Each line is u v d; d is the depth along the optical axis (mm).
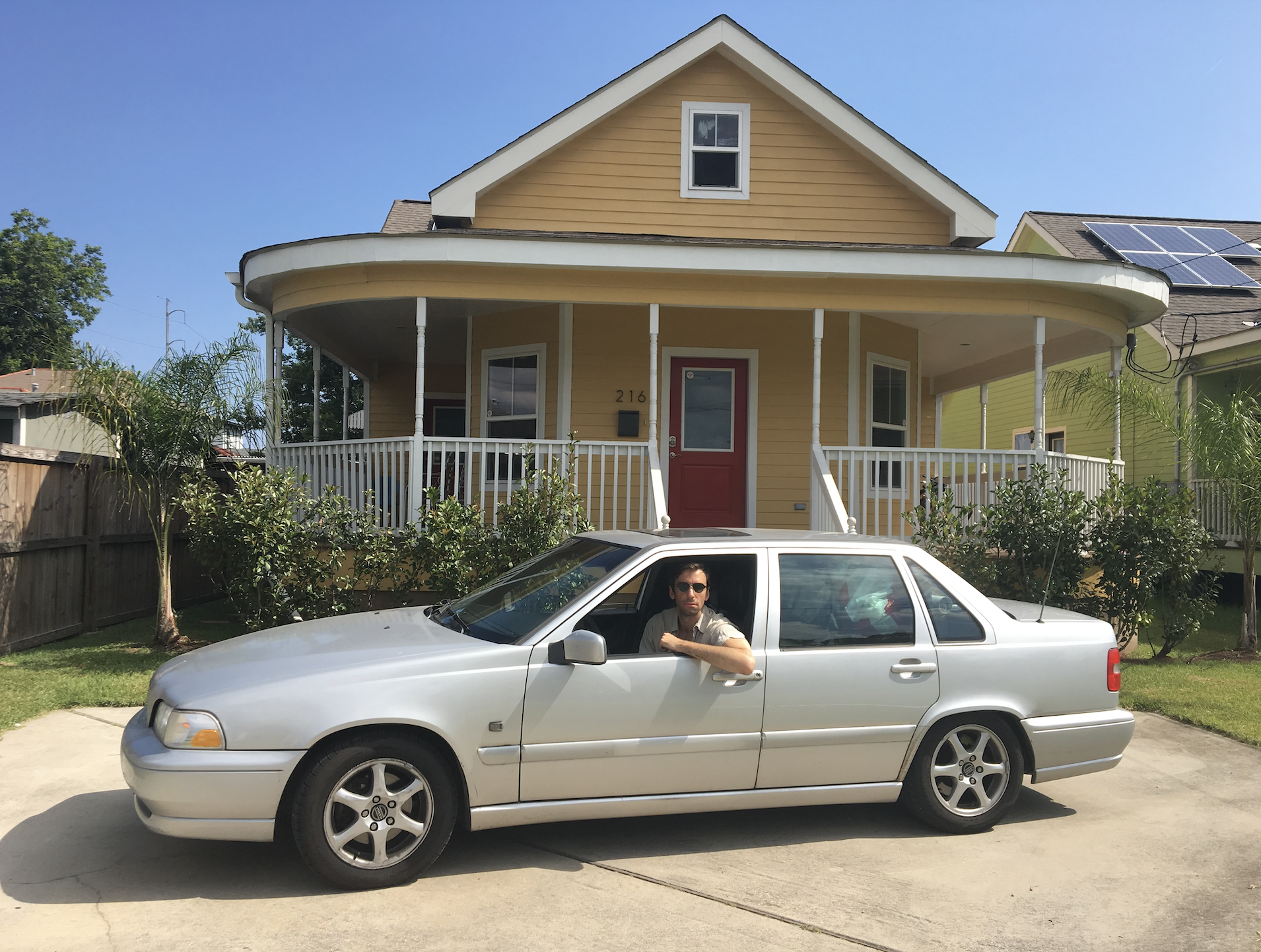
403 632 4371
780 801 4285
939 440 15391
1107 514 8953
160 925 3428
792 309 9359
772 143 11719
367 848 3773
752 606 4352
